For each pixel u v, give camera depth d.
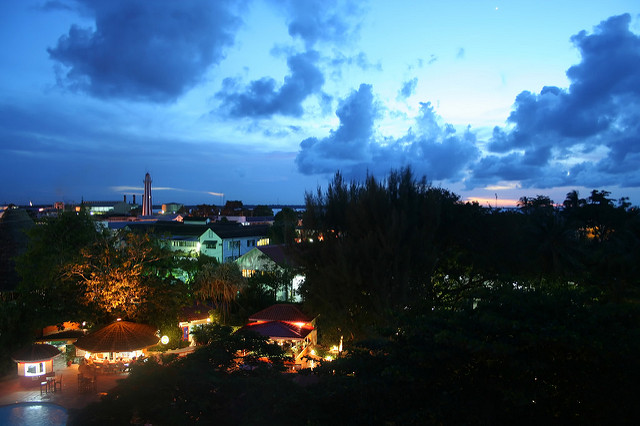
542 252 28.75
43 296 24.22
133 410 7.79
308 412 7.28
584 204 51.25
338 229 24.27
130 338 20.70
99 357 21.70
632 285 22.22
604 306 7.23
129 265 24.66
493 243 25.25
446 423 6.75
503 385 6.84
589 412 6.66
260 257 37.53
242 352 11.59
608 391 6.51
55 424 15.05
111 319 24.09
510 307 7.56
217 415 7.75
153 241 27.23
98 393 18.05
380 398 7.27
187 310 28.09
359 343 8.43
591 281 23.75
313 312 24.69
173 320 25.75
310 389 7.71
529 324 6.70
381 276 20.66
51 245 25.92
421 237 21.30
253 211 125.19
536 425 6.81
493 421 6.79
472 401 6.81
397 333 8.34
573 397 6.69
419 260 21.34
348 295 21.16
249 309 30.78
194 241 47.56
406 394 7.24
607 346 6.26
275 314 27.17
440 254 24.55
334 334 23.88
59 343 23.34
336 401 7.42
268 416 7.39
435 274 25.19
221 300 31.00
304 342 25.50
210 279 29.81
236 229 53.47
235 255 50.03
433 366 7.14
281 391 7.61
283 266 33.19
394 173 25.30
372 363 7.97
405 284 20.05
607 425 6.50
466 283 27.28
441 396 7.01
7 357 20.45
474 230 25.08
